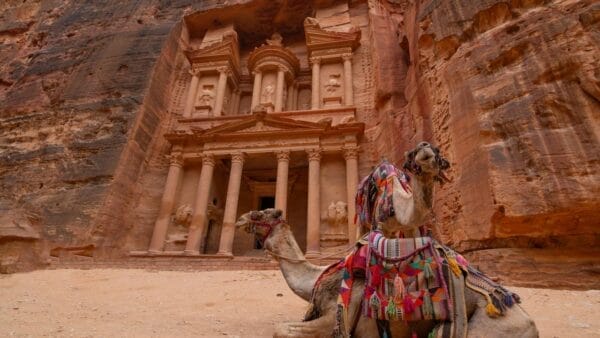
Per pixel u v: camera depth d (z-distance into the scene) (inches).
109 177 660.7
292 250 169.6
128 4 1011.9
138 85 786.8
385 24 840.9
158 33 906.1
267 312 227.0
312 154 707.4
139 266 526.9
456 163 403.9
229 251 634.8
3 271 543.5
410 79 636.7
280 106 842.8
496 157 341.7
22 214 625.9
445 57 488.4
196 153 755.4
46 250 584.1
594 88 307.9
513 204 313.3
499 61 394.0
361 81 839.7
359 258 115.3
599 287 277.1
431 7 537.0
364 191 141.0
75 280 406.6
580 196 285.6
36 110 807.7
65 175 681.6
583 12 335.6
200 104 872.3
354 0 981.8
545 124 326.3
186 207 711.7
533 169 316.5
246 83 994.7
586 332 164.1
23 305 262.5
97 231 606.9
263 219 174.1
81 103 781.3
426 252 104.8
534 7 394.6
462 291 98.3
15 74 936.9
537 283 295.3
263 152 729.6
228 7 999.6
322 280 132.1
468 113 397.4
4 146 764.6
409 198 108.1
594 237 301.6
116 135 716.0
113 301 279.0
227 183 841.5
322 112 779.4
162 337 161.6
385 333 101.8
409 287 100.9
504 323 91.4
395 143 616.7
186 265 521.7
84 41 923.4
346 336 105.0
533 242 319.9
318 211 657.0
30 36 1035.9
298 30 1058.1
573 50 329.4
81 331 175.0
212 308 242.8
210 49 933.8
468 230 356.2
